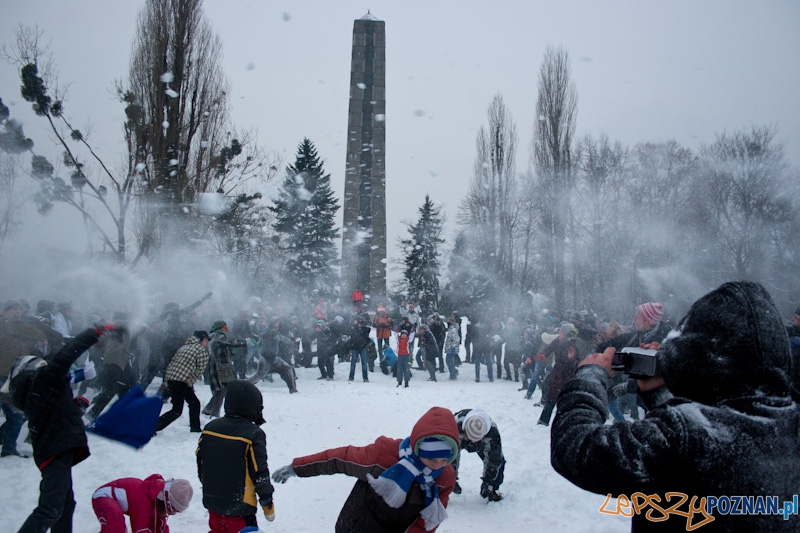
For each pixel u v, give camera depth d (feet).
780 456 6.45
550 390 38.40
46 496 15.30
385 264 159.33
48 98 59.72
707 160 109.81
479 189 135.85
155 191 77.20
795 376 9.21
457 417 22.58
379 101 167.32
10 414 28.19
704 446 6.40
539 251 126.00
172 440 33.30
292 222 155.63
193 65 81.20
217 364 40.06
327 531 20.44
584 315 57.93
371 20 170.19
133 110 77.87
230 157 81.25
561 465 7.15
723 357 6.72
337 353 65.87
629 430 6.78
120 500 14.85
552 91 121.08
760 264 102.73
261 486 15.29
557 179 120.16
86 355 43.57
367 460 11.88
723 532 6.33
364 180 164.14
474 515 22.38
